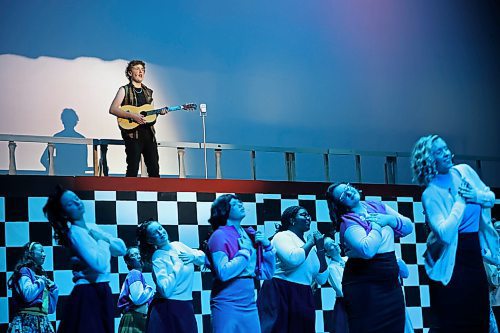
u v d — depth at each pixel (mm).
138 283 6016
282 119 9250
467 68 10508
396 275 4660
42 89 8195
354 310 4625
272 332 5738
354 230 4551
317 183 7578
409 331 6016
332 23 9734
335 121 9531
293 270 5828
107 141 7184
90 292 4703
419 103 10086
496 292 7879
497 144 10539
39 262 5906
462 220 4258
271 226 7273
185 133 8742
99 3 8586
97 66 8469
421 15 10328
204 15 9070
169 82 8766
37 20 8281
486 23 10789
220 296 5059
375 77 9867
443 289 4246
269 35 9359
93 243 4691
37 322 5703
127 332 6004
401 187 8023
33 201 6371
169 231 6816
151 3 8836
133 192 6727
